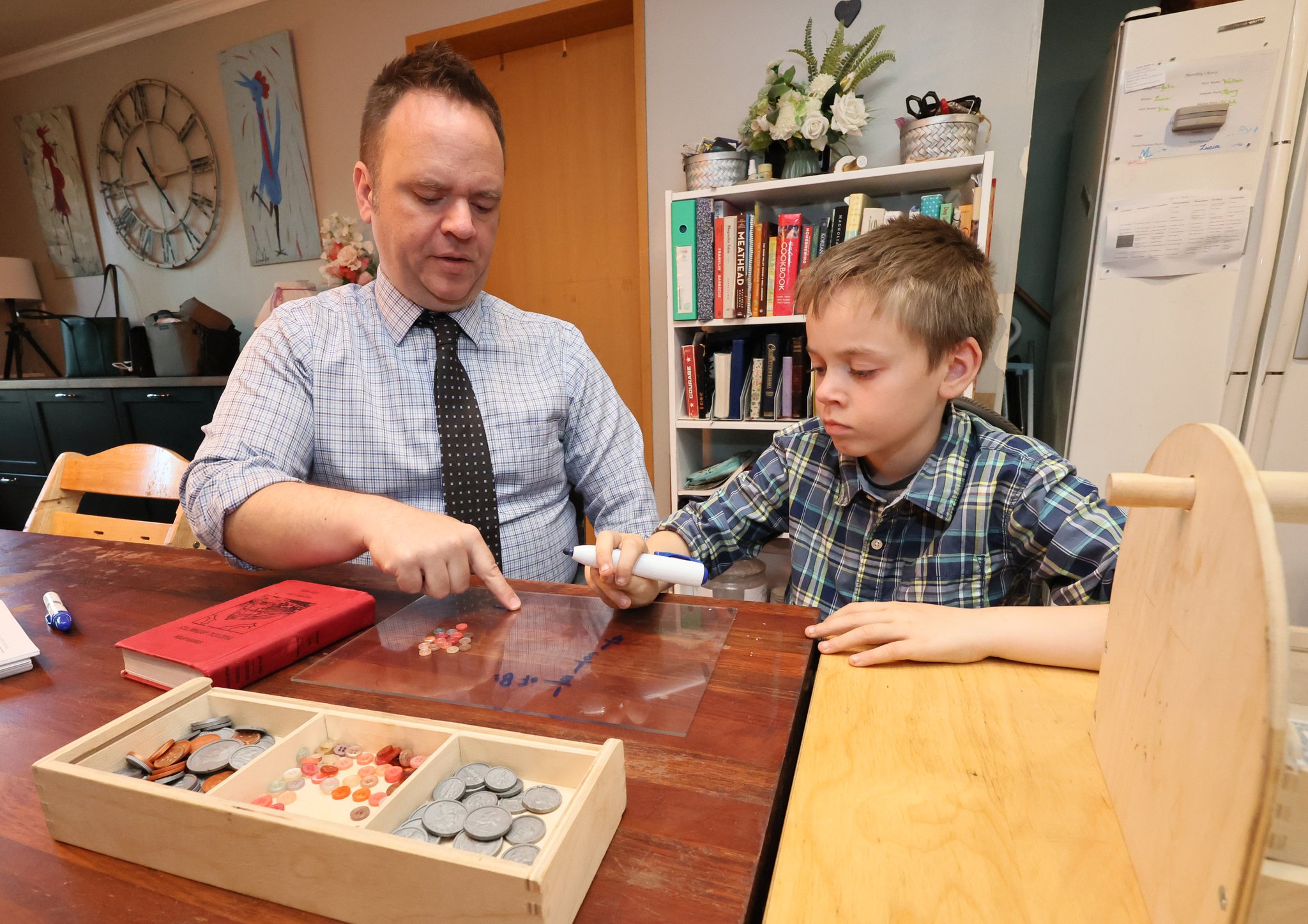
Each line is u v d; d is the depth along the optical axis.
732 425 1.93
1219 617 0.26
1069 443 1.67
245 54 2.67
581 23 2.20
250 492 0.79
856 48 1.70
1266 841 0.22
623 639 0.63
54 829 0.39
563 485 1.22
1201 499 0.29
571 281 2.49
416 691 0.55
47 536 1.06
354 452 1.03
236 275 3.01
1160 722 0.32
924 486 0.83
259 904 0.34
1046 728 0.46
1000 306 1.81
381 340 1.04
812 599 0.94
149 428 2.72
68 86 3.11
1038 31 1.68
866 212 1.67
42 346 3.52
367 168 0.96
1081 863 0.34
